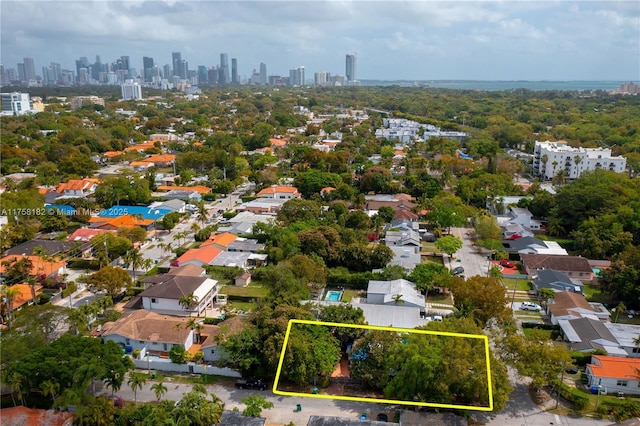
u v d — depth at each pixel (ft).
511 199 552.41
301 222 436.35
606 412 221.87
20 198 476.95
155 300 305.12
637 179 558.15
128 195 549.13
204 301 311.68
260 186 633.20
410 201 557.33
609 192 467.52
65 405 206.59
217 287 334.65
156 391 217.77
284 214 470.39
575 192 476.95
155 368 255.50
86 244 408.46
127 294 335.67
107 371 215.10
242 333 248.93
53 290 340.18
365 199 559.79
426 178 621.31
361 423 201.16
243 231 451.94
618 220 433.07
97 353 219.82
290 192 585.63
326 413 222.28
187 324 273.75
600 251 404.98
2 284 326.85
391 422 214.28
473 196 564.30
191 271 347.56
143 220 479.00
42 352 214.90
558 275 354.74
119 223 461.37
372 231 458.91
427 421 204.44
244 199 590.96
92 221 478.59
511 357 237.25
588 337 271.28
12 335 231.71
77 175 646.74
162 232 473.67
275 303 280.92
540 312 321.93
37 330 237.86
